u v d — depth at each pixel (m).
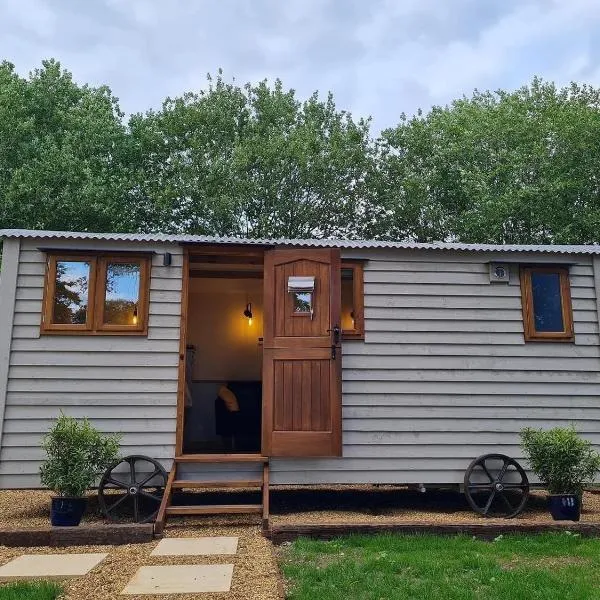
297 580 3.84
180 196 16.59
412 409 6.05
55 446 5.23
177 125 17.64
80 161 15.17
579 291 6.45
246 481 5.68
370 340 6.15
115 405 5.80
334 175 17.70
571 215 15.78
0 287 5.86
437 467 5.96
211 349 9.69
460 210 18.38
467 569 4.10
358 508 6.50
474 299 6.33
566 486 5.56
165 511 5.27
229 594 3.49
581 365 6.27
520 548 4.64
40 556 4.41
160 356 5.94
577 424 6.15
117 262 6.09
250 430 8.12
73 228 15.12
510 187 15.76
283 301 6.07
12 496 7.05
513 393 6.16
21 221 14.49
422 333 6.21
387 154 19.05
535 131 16.50
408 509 6.44
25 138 16.20
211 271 8.16
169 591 3.55
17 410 5.69
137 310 6.01
